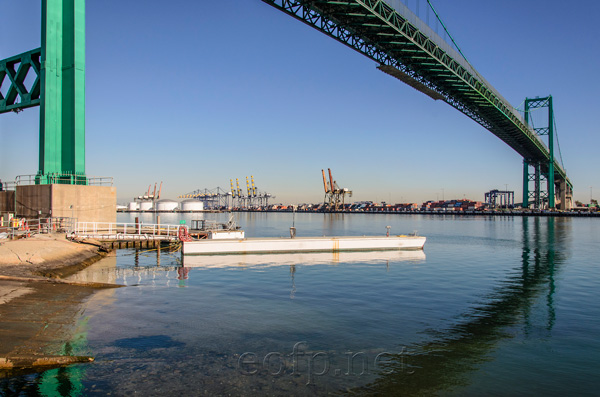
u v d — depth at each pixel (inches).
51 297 677.9
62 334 517.7
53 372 408.5
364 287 887.1
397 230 3563.0
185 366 434.9
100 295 754.2
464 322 633.6
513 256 1549.0
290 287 877.8
